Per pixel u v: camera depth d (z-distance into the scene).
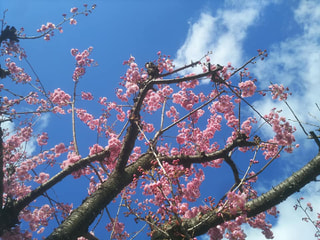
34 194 5.97
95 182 8.19
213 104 7.48
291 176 5.39
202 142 8.11
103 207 5.95
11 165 6.36
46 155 7.16
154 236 4.75
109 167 7.71
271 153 7.59
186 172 4.58
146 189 4.78
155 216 4.19
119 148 7.22
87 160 6.73
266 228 6.43
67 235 5.18
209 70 6.27
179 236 4.47
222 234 4.73
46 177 6.66
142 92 7.03
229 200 4.15
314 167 5.24
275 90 6.40
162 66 8.38
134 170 6.60
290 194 5.25
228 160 7.32
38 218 6.64
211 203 4.43
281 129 5.93
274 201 5.20
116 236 6.78
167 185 5.04
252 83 6.49
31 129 7.28
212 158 7.16
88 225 5.62
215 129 8.30
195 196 5.67
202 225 4.75
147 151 7.16
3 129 6.54
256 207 5.17
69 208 7.17
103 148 7.25
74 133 7.80
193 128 8.30
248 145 7.07
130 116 6.96
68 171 6.45
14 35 6.92
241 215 4.42
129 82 7.75
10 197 5.91
